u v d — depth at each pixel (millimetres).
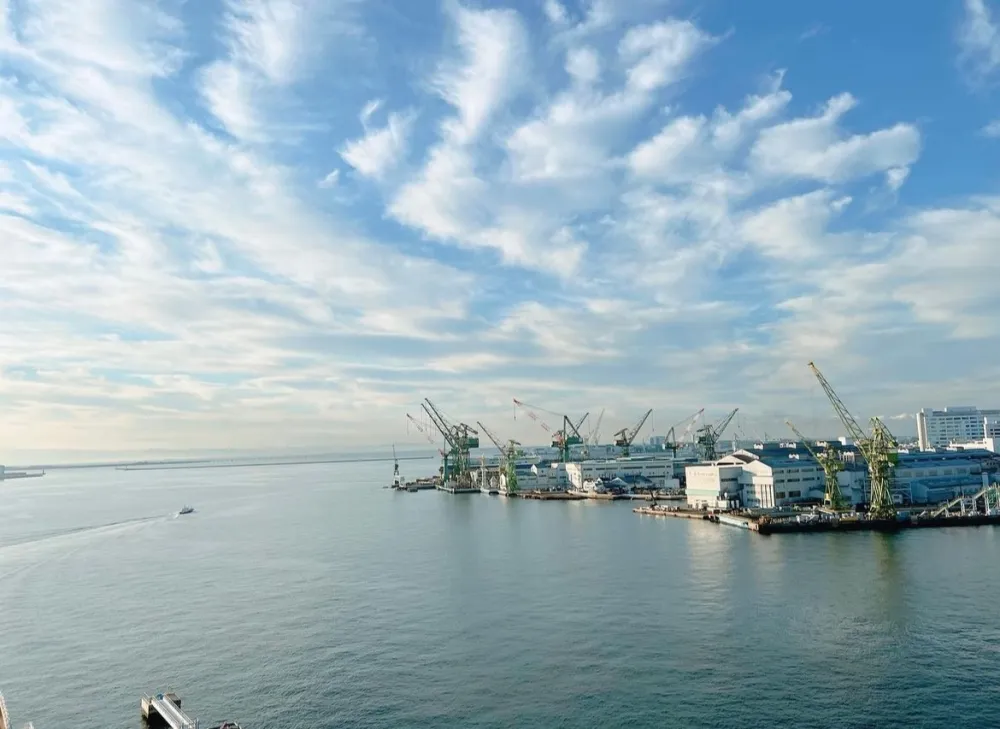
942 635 86312
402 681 78438
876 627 90000
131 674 84125
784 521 175125
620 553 149500
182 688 79125
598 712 69000
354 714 70688
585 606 105062
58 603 120375
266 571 142750
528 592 115562
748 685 73812
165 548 178625
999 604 98375
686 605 103250
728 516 195125
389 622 100750
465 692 74875
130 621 106938
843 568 124438
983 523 176000
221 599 118750
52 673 85562
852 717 66312
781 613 97188
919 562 127875
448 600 112250
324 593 120500
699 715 67562
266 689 77750
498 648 87625
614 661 81750
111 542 191875
